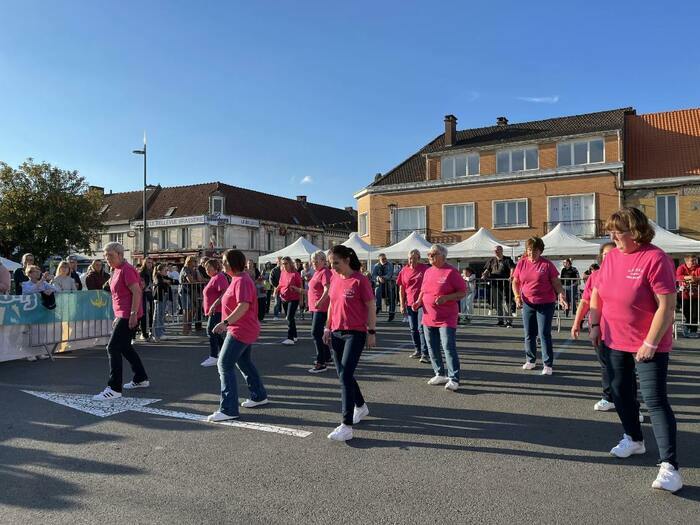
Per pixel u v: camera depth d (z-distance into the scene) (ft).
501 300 44.65
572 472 13.30
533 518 10.93
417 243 71.00
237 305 17.97
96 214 130.11
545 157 103.24
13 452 14.92
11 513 11.27
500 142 106.32
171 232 160.04
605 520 10.82
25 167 118.62
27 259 33.94
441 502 11.68
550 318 24.91
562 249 61.52
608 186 96.84
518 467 13.66
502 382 23.38
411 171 121.19
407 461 14.12
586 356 29.86
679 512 11.14
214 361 27.84
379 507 11.46
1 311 27.89
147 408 19.44
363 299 16.35
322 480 12.89
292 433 16.52
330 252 16.33
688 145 97.81
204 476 13.17
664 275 12.38
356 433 16.47
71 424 17.51
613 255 13.65
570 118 113.50
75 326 32.81
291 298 35.01
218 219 155.94
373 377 24.61
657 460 14.05
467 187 109.50
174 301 41.19
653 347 12.14
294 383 23.50
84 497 12.03
